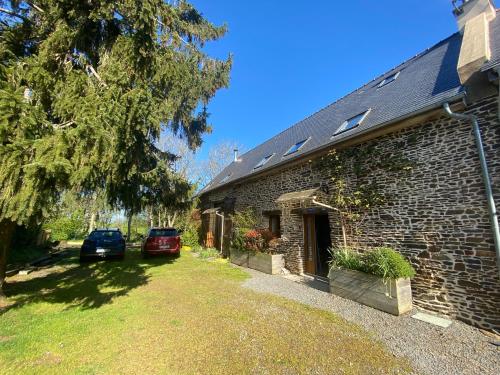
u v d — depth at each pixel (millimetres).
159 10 5480
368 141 6551
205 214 16750
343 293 5863
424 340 3807
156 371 2943
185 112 11828
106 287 6750
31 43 5426
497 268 4207
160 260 11539
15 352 3309
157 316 4645
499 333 4047
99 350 3408
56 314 4688
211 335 3889
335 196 7230
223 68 11773
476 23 5828
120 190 7590
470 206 4613
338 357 3303
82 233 25531
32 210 3455
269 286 6910
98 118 3873
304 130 11523
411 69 8297
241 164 16688
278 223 10156
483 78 4535
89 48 5500
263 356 3305
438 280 4922
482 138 4523
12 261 10188
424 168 5363
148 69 5316
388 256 5117
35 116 3539
